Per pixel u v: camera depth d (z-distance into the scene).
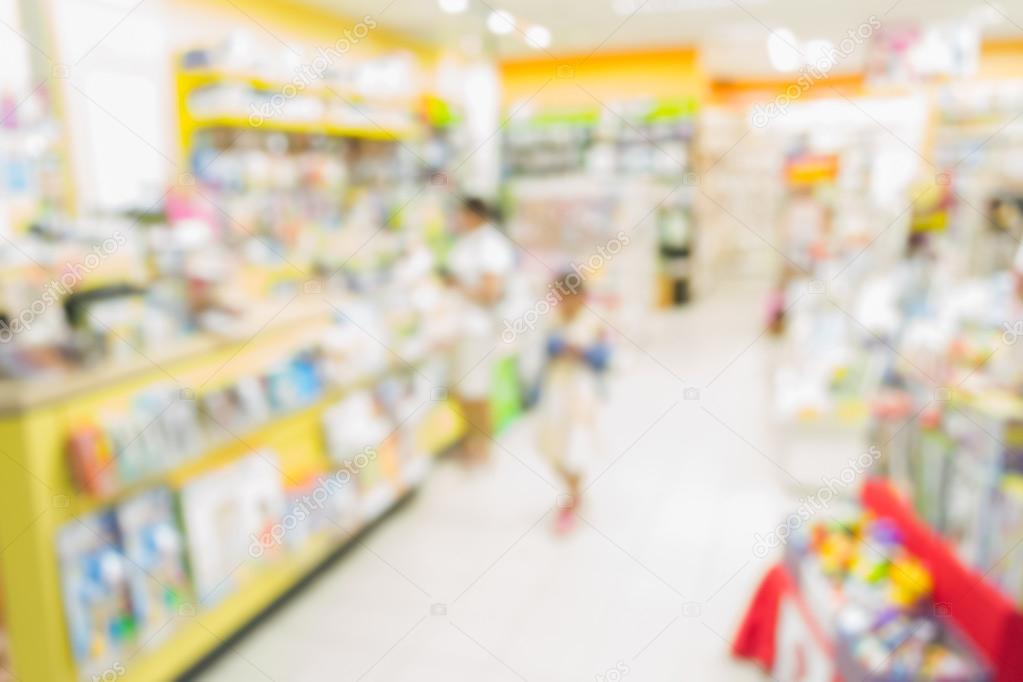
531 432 6.19
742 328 9.46
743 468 5.26
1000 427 3.23
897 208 6.79
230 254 5.07
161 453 3.10
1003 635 2.35
